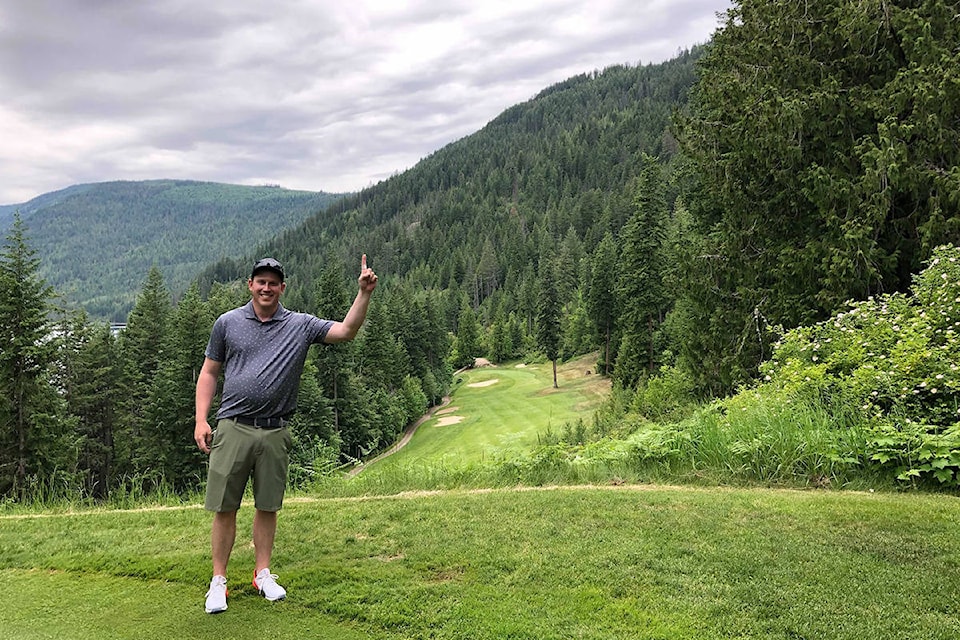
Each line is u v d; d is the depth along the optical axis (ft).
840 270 35.96
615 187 458.09
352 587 11.26
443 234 507.71
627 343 116.26
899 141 34.32
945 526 12.97
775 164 41.27
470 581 11.39
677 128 52.29
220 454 10.75
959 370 18.71
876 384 20.13
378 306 180.04
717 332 48.01
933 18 35.99
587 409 131.95
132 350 126.00
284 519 16.37
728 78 47.96
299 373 11.33
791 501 15.43
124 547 14.76
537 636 9.18
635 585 10.83
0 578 13.01
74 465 82.74
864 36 38.06
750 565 11.45
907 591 10.12
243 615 10.33
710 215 59.16
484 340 299.38
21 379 74.49
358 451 128.98
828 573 10.94
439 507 16.70
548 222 435.12
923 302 24.25
